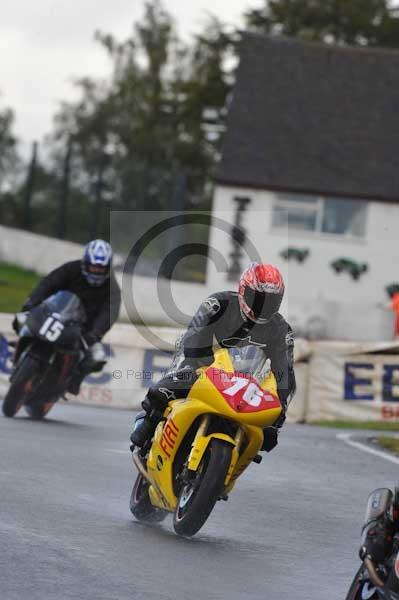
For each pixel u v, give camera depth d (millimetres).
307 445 45094
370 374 59875
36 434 40344
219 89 197500
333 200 132625
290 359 26203
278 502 31578
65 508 27406
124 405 57688
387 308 110812
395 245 132250
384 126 139375
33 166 135250
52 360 44062
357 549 26375
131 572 21938
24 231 135750
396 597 17094
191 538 25891
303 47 146125
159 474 25938
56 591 20000
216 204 132625
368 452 44469
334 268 131875
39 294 44312
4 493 28188
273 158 134375
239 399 24656
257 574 22969
